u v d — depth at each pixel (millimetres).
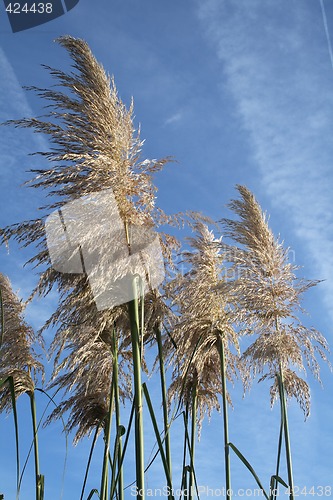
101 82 1487
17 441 1115
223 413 1750
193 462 1732
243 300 1741
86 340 1558
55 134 1419
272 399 1790
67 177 1389
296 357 1729
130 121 1504
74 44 1495
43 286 1447
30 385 1802
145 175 1482
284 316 1761
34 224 1390
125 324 1509
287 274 1772
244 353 1760
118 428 1397
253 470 1417
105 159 1414
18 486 1123
